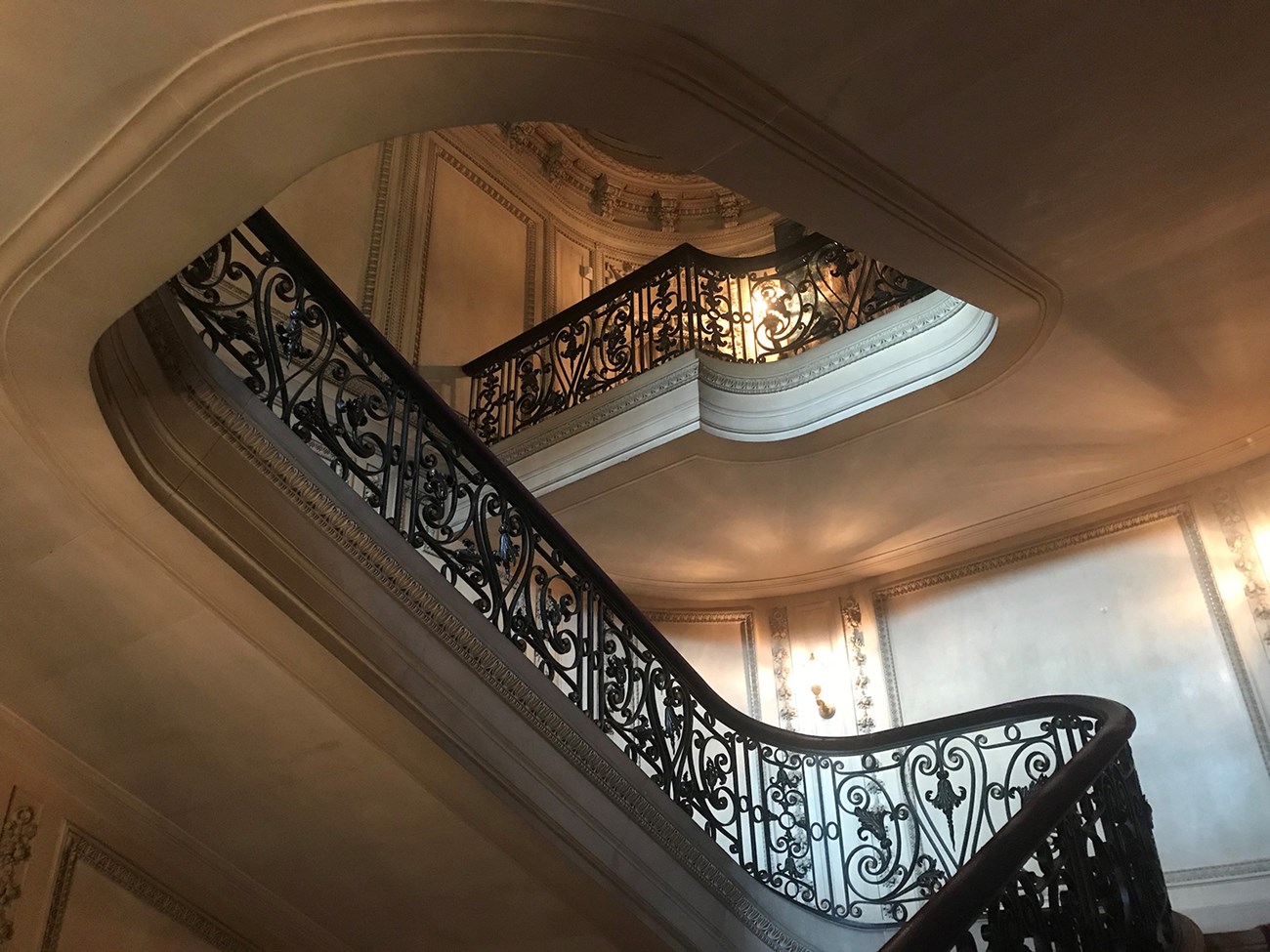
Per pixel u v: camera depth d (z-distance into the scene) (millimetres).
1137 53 3395
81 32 2352
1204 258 4672
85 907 4250
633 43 2912
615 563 7832
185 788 4309
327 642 3555
